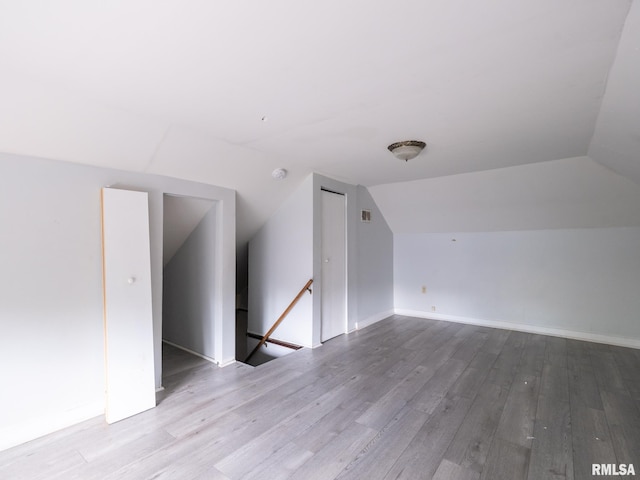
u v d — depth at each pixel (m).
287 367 3.28
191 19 1.28
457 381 2.95
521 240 4.60
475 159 3.38
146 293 2.53
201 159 2.84
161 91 1.89
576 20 1.30
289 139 2.74
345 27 1.34
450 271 5.18
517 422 2.27
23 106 1.82
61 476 1.75
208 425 2.24
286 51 1.51
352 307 4.59
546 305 4.45
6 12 1.21
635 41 1.40
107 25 1.30
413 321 5.18
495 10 1.24
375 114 2.25
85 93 1.88
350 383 2.91
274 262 4.26
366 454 1.93
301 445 2.02
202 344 3.61
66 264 2.25
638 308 3.89
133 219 2.49
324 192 4.12
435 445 2.01
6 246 2.02
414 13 1.26
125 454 1.93
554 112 2.22
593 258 4.14
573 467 1.82
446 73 1.73
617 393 2.71
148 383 2.47
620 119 2.16
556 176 3.61
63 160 2.23
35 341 2.12
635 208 3.67
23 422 2.06
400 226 5.46
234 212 3.43
